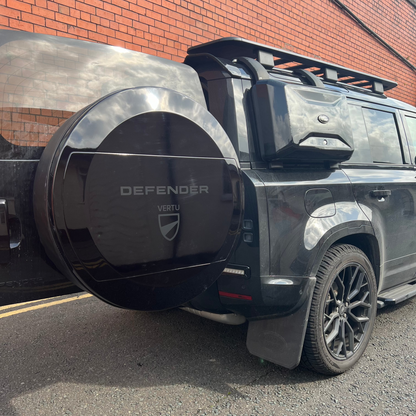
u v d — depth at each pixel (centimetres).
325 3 793
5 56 178
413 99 1134
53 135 176
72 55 198
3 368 269
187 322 349
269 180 229
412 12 1066
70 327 339
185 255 192
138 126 175
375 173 316
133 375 259
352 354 263
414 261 365
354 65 890
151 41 534
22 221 174
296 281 231
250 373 261
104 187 165
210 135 199
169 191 184
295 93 236
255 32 664
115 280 171
